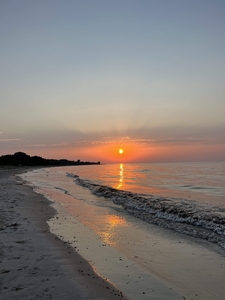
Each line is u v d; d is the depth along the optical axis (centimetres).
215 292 570
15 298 487
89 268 651
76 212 1449
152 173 6150
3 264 648
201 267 708
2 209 1398
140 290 568
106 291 537
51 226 1095
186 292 567
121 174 5875
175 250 842
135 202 1731
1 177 4278
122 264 716
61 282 560
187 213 1336
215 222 1156
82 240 921
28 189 2522
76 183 3381
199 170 7331
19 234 926
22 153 16162
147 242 927
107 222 1224
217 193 2314
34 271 612
